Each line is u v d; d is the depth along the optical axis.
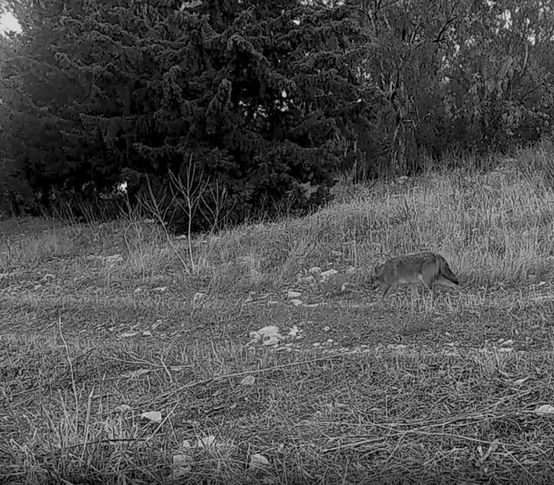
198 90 12.52
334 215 11.96
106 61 13.95
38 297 8.83
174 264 10.21
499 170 13.84
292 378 4.73
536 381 4.28
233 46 11.58
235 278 9.02
